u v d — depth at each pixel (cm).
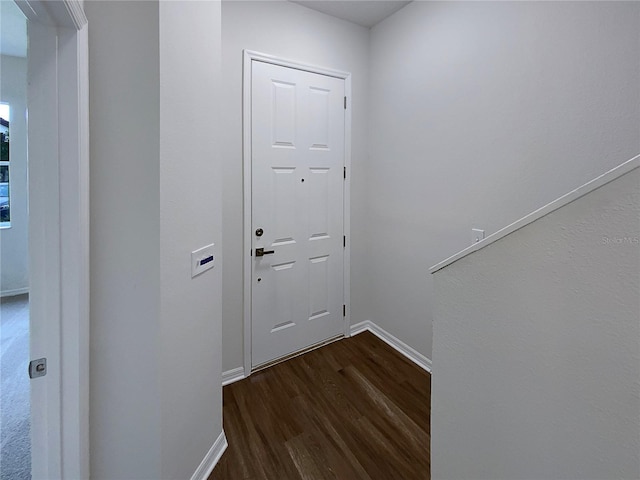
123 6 102
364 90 273
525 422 68
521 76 165
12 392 197
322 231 260
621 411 54
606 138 136
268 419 181
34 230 94
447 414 84
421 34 223
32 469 99
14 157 238
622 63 130
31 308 96
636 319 51
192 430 133
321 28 244
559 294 61
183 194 122
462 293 78
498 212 180
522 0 163
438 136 215
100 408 107
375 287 286
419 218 234
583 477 59
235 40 207
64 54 92
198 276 135
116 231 104
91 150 100
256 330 230
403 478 144
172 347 118
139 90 105
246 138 215
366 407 191
